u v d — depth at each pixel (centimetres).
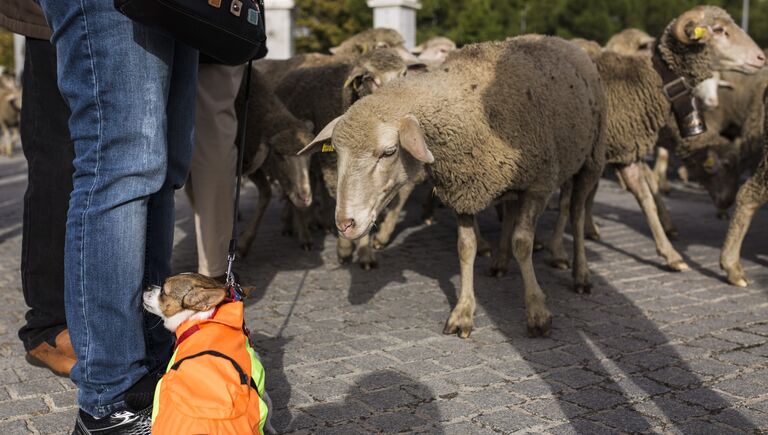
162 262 303
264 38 281
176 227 802
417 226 802
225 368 221
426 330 443
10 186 1193
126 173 263
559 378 363
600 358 392
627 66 575
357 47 871
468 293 441
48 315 362
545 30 4550
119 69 258
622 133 582
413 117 365
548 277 575
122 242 265
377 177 370
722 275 580
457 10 4659
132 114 262
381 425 310
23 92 360
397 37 866
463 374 369
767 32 4766
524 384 356
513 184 424
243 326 251
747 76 886
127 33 257
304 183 597
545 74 441
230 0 259
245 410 221
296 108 675
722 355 395
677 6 4206
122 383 274
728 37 558
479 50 436
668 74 566
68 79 264
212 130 442
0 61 4750
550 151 433
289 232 756
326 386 352
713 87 762
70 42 259
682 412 322
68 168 354
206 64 435
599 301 506
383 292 533
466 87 411
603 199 978
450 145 399
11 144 1902
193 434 212
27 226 358
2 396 341
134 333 274
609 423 312
